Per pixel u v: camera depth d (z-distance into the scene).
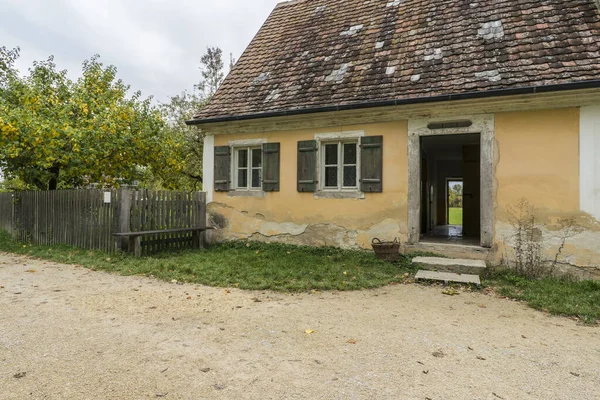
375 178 7.86
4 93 10.59
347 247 8.15
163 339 3.61
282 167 8.91
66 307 4.59
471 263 6.53
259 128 9.15
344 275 6.21
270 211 9.03
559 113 6.45
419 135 7.48
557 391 2.74
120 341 3.55
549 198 6.48
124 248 8.01
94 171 11.02
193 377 2.86
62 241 9.36
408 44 8.39
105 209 8.38
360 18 9.98
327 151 8.67
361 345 3.52
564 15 7.18
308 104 8.12
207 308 4.59
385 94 7.39
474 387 2.77
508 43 7.15
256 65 10.26
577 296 5.12
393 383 2.81
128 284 5.77
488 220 6.88
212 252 8.54
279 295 5.23
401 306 4.80
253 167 9.52
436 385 2.79
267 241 9.05
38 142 8.85
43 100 10.48
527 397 2.65
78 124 10.04
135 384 2.74
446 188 14.77
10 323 4.01
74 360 3.13
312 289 5.53
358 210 8.05
